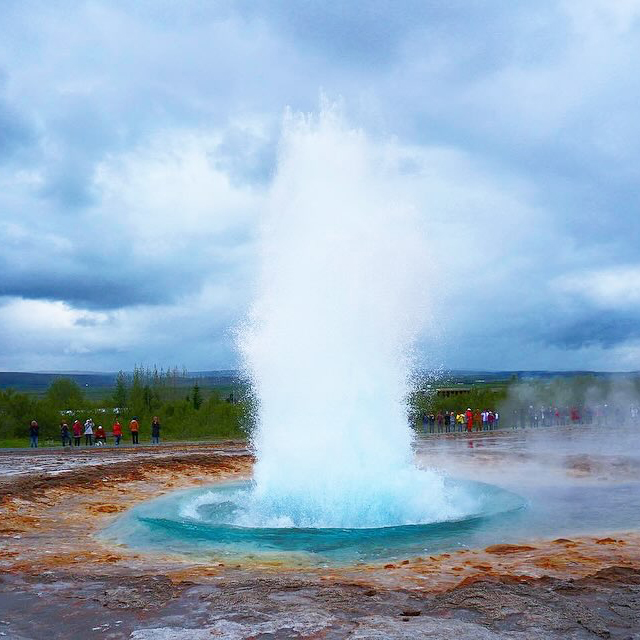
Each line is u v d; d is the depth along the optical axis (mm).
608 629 5441
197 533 10484
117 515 12438
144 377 58000
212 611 6070
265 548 9461
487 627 5469
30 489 14797
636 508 12188
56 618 6047
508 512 11648
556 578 7098
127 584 7199
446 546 9383
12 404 40844
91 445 33688
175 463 20344
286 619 5770
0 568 8242
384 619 5715
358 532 10367
